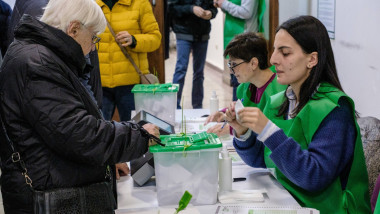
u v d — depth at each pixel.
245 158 2.17
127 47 3.53
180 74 5.23
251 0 4.71
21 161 1.59
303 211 1.74
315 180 1.81
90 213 1.63
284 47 1.90
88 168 1.63
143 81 3.54
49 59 1.56
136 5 3.55
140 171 2.02
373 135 2.23
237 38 2.71
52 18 1.63
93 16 1.68
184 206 1.46
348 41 3.55
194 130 2.76
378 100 3.14
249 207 1.79
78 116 1.56
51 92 1.54
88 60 2.36
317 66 1.90
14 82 1.55
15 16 2.30
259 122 1.82
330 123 1.84
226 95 7.07
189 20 5.12
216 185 1.83
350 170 1.90
